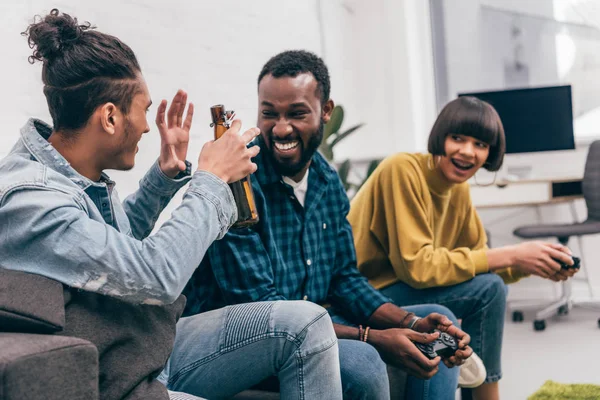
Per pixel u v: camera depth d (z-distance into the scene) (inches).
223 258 59.8
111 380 40.4
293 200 64.8
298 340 50.3
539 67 180.4
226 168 46.1
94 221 41.4
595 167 150.1
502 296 78.7
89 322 40.2
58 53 43.6
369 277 84.4
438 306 73.1
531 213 172.4
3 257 40.8
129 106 44.8
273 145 62.9
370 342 63.5
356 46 185.9
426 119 189.2
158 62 101.1
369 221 82.8
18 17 74.4
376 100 185.9
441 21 187.8
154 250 41.6
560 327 142.8
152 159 98.2
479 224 88.8
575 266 77.9
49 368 33.7
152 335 42.8
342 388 55.6
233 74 121.2
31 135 43.9
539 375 109.7
